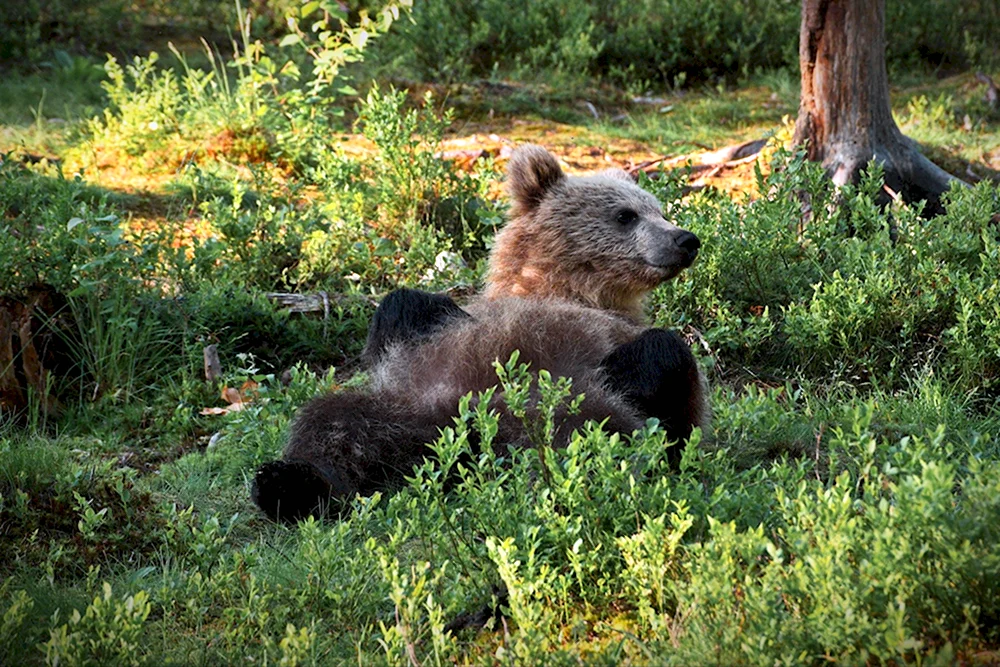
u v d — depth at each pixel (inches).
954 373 446.0
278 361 505.7
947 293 460.1
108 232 489.7
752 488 316.5
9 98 882.1
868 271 470.3
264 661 255.3
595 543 290.0
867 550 249.4
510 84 951.6
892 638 220.5
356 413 344.5
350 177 644.1
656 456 301.3
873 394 437.7
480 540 309.1
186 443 432.8
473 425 314.2
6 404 445.7
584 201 420.8
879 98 611.2
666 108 918.4
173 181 697.0
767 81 984.9
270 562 318.0
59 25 1043.3
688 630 249.4
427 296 396.2
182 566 319.6
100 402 454.9
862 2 599.5
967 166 740.0
